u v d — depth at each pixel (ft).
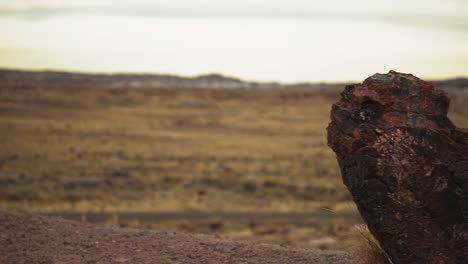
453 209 16.34
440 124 16.70
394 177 16.20
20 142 209.26
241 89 609.42
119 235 28.66
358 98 16.60
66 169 155.84
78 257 23.80
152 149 213.87
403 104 16.75
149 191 129.59
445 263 16.35
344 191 128.67
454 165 16.35
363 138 16.33
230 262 22.34
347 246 20.59
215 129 310.45
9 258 23.62
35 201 107.65
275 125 334.85
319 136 289.53
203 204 110.42
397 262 16.69
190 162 186.09
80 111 372.79
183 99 480.64
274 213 99.45
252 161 194.08
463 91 631.56
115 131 270.46
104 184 134.92
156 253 24.41
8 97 395.55
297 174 164.25
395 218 16.33
